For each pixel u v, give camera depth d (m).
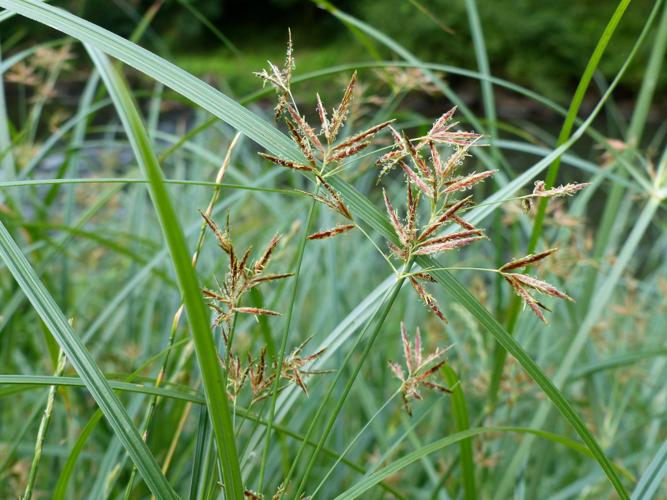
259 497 0.30
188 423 0.63
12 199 0.63
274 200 0.93
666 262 1.17
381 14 7.24
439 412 0.82
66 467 0.37
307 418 0.73
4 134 0.63
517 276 0.27
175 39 7.97
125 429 0.28
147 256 0.94
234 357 0.31
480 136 0.28
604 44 0.37
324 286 0.97
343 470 0.63
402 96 0.63
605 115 6.19
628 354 0.61
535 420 0.56
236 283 0.29
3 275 0.74
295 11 8.17
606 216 0.63
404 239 0.28
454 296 0.30
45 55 0.80
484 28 6.88
